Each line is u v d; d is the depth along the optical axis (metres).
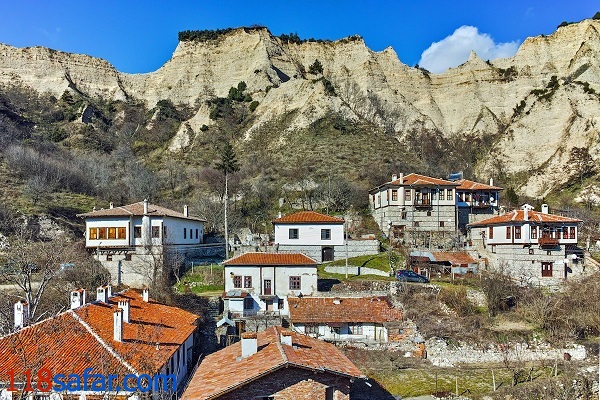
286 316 52.50
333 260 71.06
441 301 55.75
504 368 45.72
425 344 48.50
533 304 54.44
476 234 79.62
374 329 50.31
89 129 148.62
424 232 80.12
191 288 59.12
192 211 91.06
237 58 183.75
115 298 40.91
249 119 151.62
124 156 134.50
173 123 159.88
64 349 29.06
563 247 69.88
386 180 102.19
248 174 113.69
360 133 132.38
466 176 130.75
